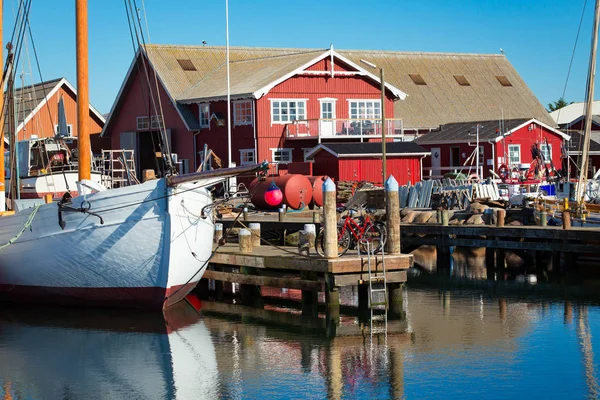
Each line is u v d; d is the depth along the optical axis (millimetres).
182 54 62500
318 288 23344
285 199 39781
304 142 54000
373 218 27609
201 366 19047
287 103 53781
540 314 23641
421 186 40125
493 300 25844
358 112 55906
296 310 24641
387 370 18500
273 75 53969
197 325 22797
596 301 25328
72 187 31172
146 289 22781
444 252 32812
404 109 66250
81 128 24578
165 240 21953
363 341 20906
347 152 49531
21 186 30984
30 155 31641
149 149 61094
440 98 69000
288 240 33594
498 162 54906
